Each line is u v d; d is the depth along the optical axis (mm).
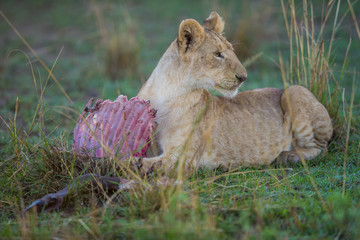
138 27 22734
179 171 6164
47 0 30438
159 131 8133
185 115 8078
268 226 5660
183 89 8172
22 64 18219
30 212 6250
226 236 5332
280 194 6648
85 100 13531
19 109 12555
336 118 10141
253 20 19625
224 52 8242
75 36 22656
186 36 8031
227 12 20281
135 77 16188
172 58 8258
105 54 17703
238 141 8648
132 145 7473
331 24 20969
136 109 7523
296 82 10883
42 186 7047
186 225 5262
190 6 27750
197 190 6574
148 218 5859
